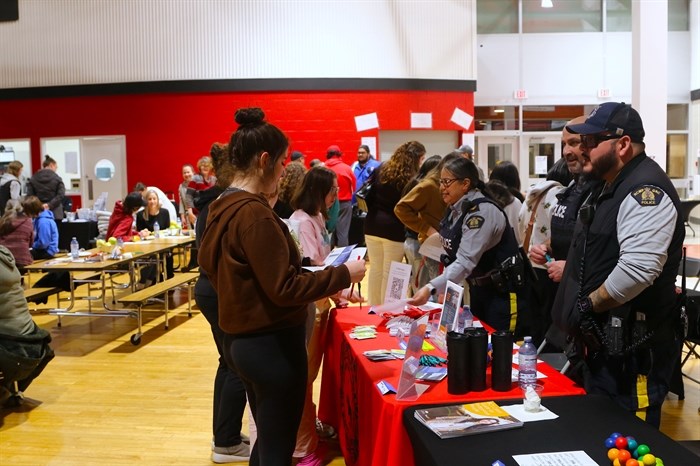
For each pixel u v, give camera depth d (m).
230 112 12.09
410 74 12.15
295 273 1.97
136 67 12.08
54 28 12.18
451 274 2.99
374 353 2.64
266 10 11.89
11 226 6.89
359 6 11.97
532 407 1.96
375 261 5.05
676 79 13.69
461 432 1.80
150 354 5.50
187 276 7.03
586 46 13.23
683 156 13.88
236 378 3.30
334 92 12.08
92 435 3.76
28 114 12.46
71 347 5.75
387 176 4.88
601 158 2.15
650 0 8.70
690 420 3.76
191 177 10.16
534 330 3.64
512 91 13.27
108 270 7.19
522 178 13.41
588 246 2.20
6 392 4.27
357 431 2.65
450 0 12.16
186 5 11.91
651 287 2.12
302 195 3.40
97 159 12.41
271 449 2.06
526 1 13.16
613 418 1.91
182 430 3.82
